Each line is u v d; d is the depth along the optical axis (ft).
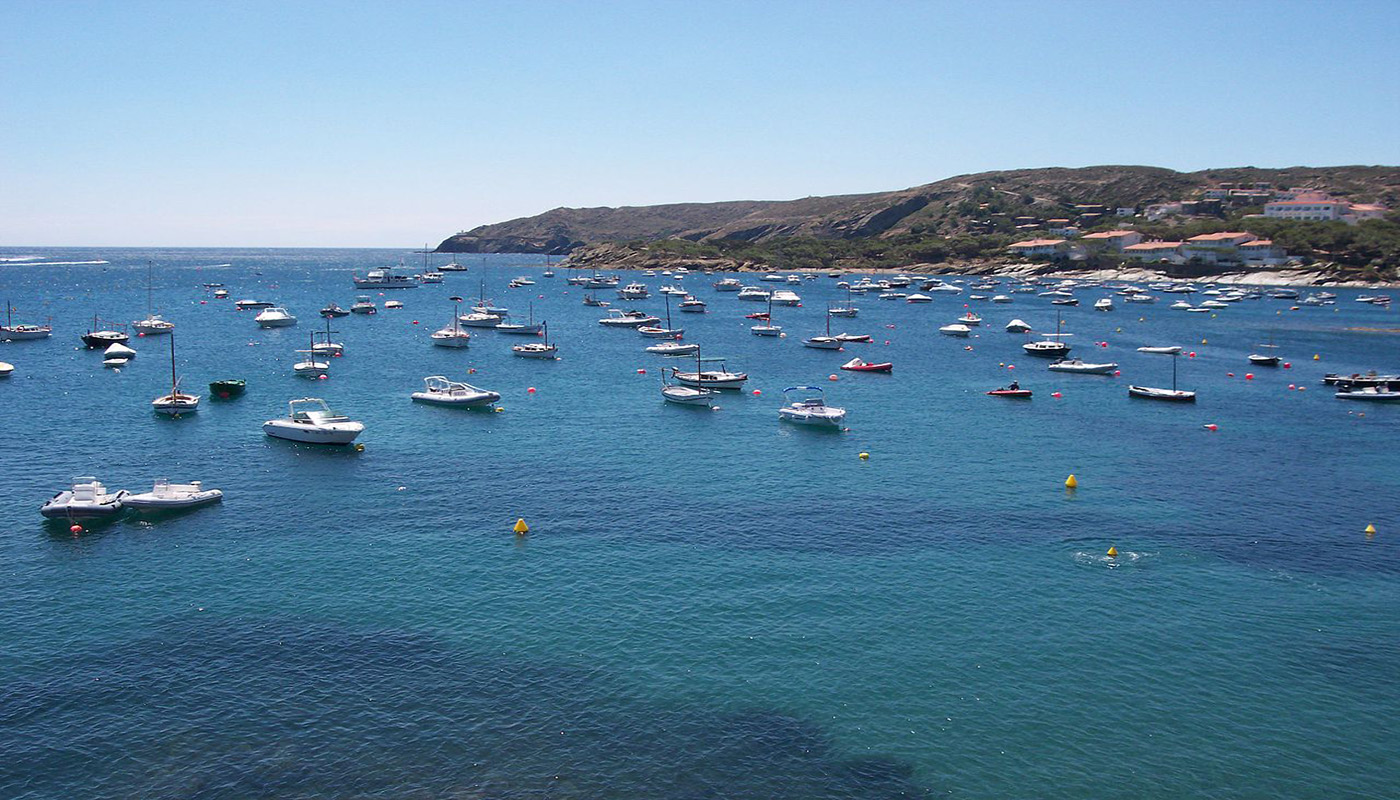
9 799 115.44
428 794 117.60
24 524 208.74
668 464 267.80
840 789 120.16
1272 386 418.10
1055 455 282.97
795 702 139.13
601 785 119.96
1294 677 147.23
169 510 218.38
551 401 366.22
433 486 241.76
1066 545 202.28
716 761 125.29
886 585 180.04
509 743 128.06
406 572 183.83
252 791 117.70
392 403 356.38
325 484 242.58
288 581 179.01
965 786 121.49
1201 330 645.51
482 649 153.17
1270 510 227.81
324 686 141.38
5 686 140.15
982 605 171.53
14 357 467.93
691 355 513.45
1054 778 123.13
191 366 448.65
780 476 256.11
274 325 618.44
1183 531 211.82
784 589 177.78
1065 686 144.25
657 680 144.46
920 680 145.59
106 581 178.19
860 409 357.61
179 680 142.51
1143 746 129.80
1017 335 615.57
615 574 184.03
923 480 253.03
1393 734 132.67
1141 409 360.48
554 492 238.07
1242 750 129.08
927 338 600.39
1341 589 179.73
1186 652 154.81
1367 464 273.54
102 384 392.88
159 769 121.60
